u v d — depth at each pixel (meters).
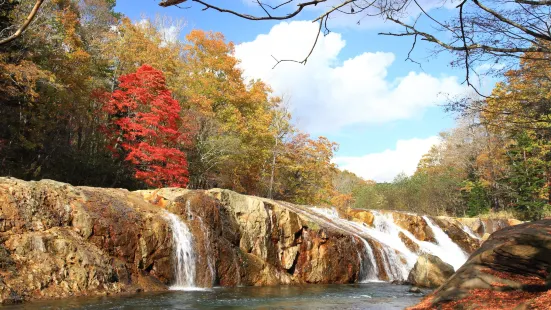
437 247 30.56
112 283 14.38
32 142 24.62
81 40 35.47
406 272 24.91
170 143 27.56
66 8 30.00
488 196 46.59
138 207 17.55
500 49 6.18
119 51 35.28
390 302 14.30
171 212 18.23
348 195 55.66
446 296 10.34
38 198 14.65
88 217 15.23
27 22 3.30
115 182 28.27
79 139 30.30
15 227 13.45
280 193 43.81
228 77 41.12
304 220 22.19
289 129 44.00
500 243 12.04
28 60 23.23
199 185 36.28
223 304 13.12
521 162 40.59
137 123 26.86
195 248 17.95
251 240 20.52
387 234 29.36
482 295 9.90
